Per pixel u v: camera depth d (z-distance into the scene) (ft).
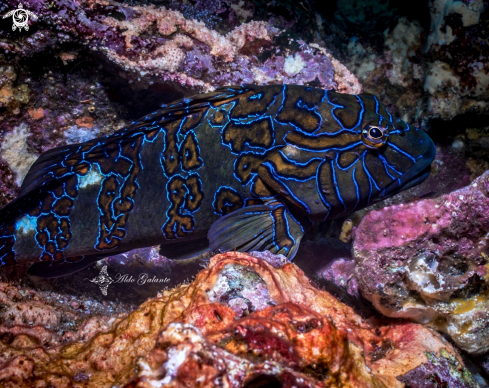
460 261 1.67
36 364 1.59
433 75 2.22
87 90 2.05
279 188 1.85
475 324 1.66
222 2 2.15
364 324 1.69
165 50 1.95
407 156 1.84
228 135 1.84
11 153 2.02
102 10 1.93
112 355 1.60
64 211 1.87
